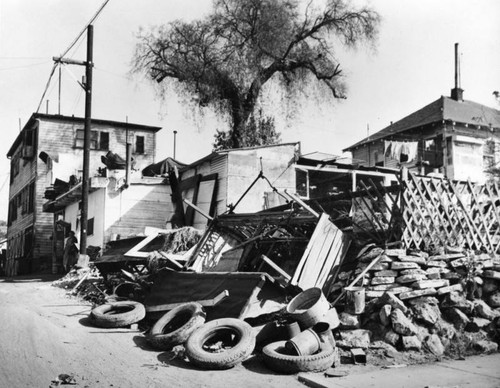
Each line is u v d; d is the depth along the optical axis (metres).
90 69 19.61
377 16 31.03
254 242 11.34
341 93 33.81
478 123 30.81
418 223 9.54
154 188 22.64
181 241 12.42
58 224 28.78
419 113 34.00
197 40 31.45
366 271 8.86
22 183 39.41
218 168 20.06
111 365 7.00
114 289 11.84
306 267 9.08
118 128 35.88
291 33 32.47
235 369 7.08
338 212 11.50
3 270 46.84
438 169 29.09
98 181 21.91
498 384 6.29
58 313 10.48
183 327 8.03
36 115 33.62
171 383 6.33
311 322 7.72
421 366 7.29
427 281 8.77
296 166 20.73
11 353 7.11
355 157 37.41
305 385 6.45
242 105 32.19
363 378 6.60
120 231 21.72
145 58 31.20
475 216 10.71
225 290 8.71
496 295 9.32
